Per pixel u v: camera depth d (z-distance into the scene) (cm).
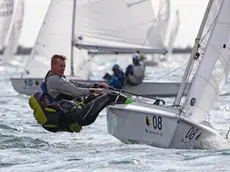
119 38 7544
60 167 2786
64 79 3316
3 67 14812
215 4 3619
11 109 5462
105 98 3372
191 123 3216
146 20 7619
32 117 4803
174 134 3212
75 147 3384
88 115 3322
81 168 2747
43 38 7306
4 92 7738
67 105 3306
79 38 7331
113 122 3516
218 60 3403
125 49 7569
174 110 3359
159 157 2992
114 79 6706
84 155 3098
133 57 6781
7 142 3512
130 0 7519
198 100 3369
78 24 7362
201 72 3381
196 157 2977
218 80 3409
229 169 2686
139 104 3469
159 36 7644
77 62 7369
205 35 3594
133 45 7612
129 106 3416
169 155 3042
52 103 3306
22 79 7238
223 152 3102
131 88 6844
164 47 7688
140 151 3178
